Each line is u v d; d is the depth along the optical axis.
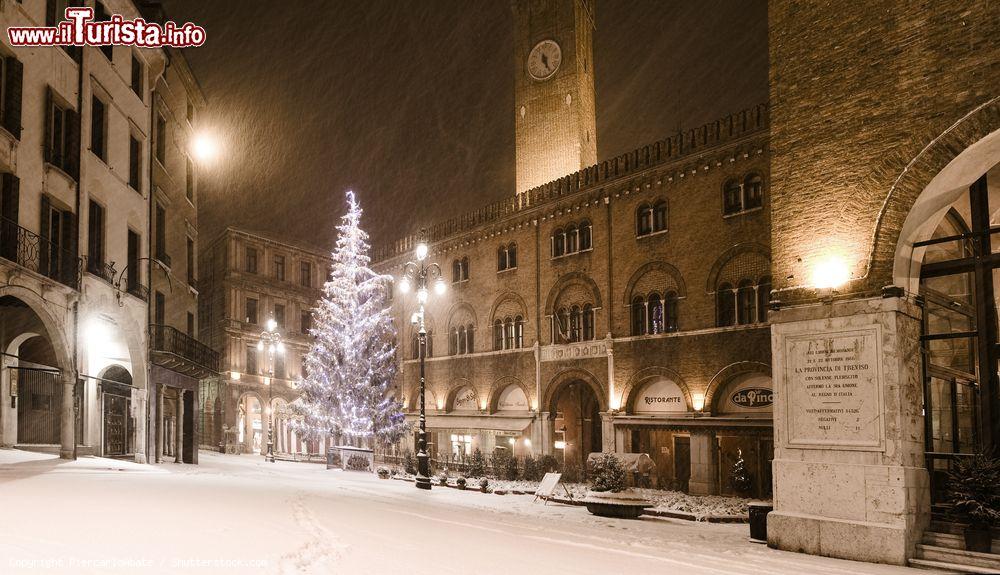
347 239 47.09
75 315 23.38
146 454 28.94
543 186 44.81
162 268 32.19
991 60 13.84
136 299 28.45
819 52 16.30
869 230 15.12
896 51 15.11
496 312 47.50
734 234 34.88
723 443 35.75
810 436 15.27
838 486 14.70
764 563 12.76
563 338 42.75
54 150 23.36
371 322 46.06
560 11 52.75
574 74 51.56
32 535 9.22
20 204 20.97
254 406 64.69
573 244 42.84
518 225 46.25
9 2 20.61
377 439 47.16
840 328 15.17
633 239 39.41
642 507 21.11
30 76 21.62
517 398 45.75
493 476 40.81
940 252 17.27
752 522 16.03
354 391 44.69
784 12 16.97
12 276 19.92
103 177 26.17
